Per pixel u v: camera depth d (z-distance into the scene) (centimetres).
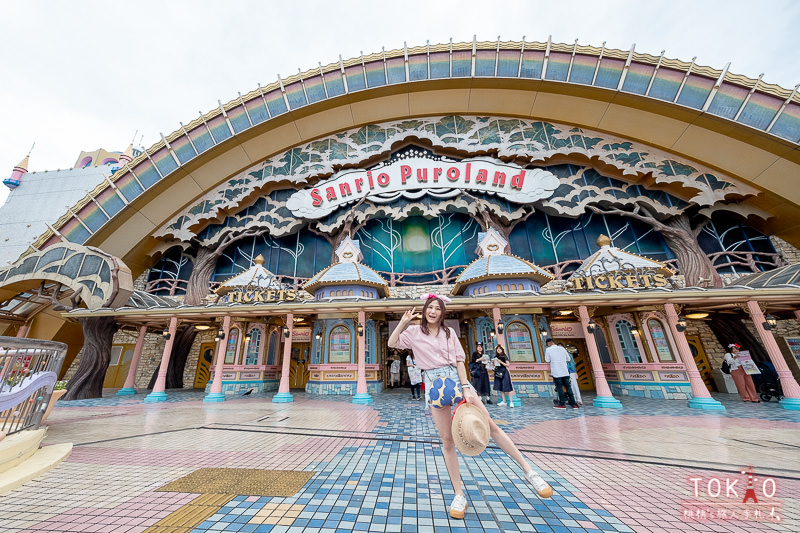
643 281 1053
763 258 1405
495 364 940
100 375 1159
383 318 1463
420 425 603
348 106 1956
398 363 1393
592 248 1570
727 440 476
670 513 233
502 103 1886
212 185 1891
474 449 189
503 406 888
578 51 1709
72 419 673
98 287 1162
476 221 1694
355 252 1488
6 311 1524
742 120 1420
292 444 458
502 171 1720
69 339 1658
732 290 870
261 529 211
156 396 1020
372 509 242
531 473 220
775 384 912
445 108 1952
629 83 1614
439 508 244
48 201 3009
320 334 1348
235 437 504
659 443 462
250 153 1933
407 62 1884
